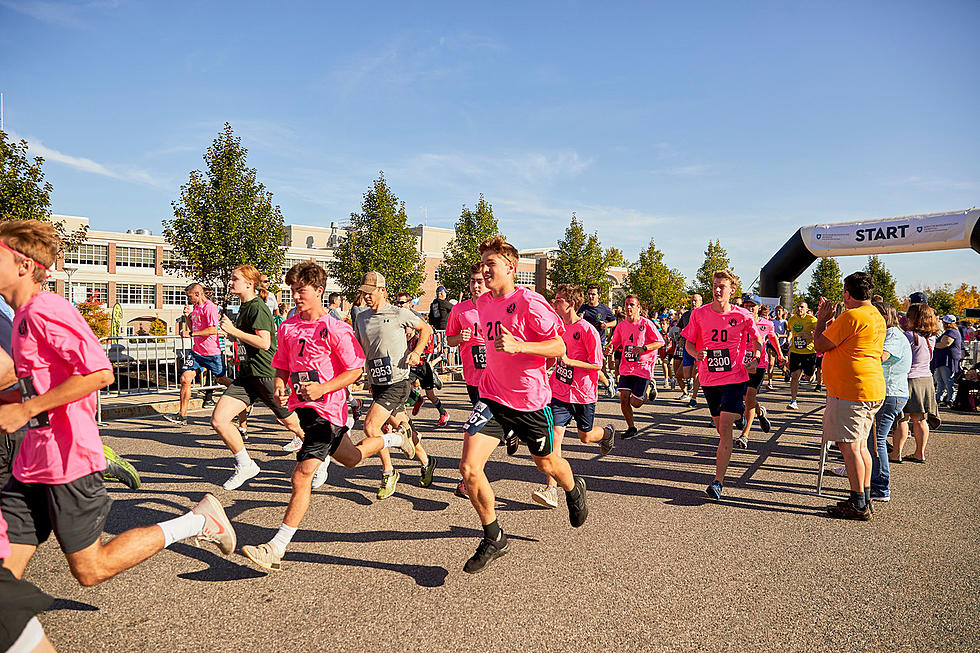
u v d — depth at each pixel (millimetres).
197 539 2982
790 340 10359
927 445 7586
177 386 10047
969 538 4215
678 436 8008
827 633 2889
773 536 4219
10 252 2406
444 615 3016
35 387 2438
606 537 4156
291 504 3494
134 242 51938
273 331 5410
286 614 3014
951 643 2809
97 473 2545
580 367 5305
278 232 22953
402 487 5359
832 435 4703
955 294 50344
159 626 2887
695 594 3287
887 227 14727
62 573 3479
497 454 6766
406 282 33000
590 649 2719
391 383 5059
